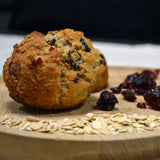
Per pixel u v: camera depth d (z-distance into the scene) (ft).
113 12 1.93
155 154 0.59
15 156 0.59
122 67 1.21
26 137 0.57
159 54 1.67
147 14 1.91
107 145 0.56
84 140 0.55
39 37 0.72
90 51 0.76
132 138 0.57
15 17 1.98
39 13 1.90
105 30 1.97
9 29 2.00
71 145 0.56
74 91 0.69
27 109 0.73
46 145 0.56
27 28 1.95
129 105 0.79
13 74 0.69
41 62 0.66
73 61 0.71
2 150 0.60
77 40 0.74
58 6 1.87
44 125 0.63
